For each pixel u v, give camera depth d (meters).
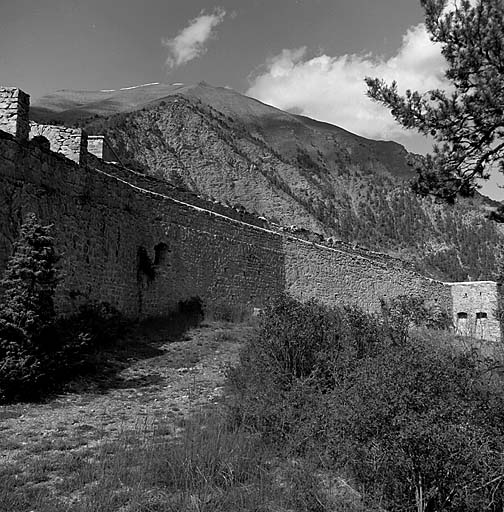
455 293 37.00
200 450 7.06
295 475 6.91
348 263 29.55
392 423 6.32
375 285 31.11
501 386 7.52
